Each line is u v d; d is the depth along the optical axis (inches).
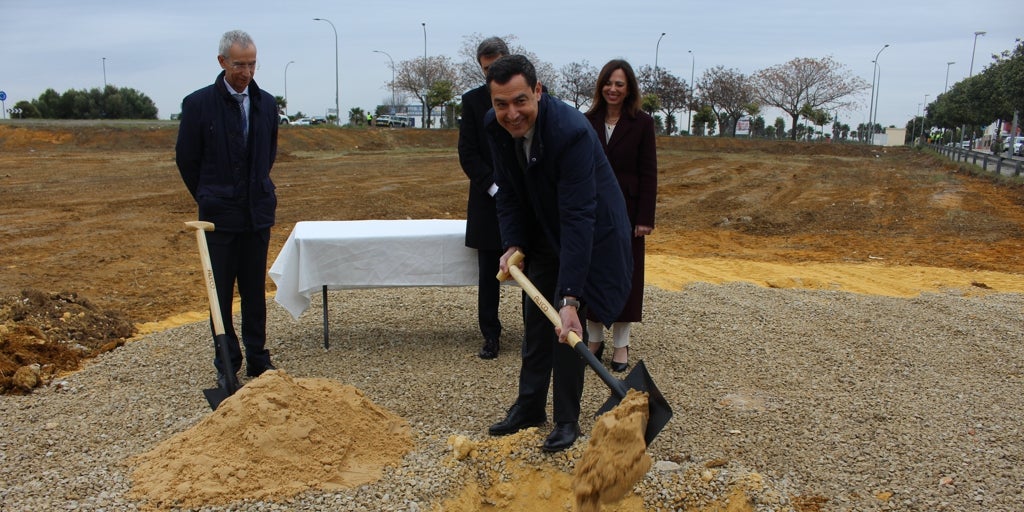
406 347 216.4
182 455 135.6
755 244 519.5
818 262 439.8
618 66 188.7
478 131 191.8
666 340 224.4
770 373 196.4
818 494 133.2
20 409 170.4
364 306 265.0
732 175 1083.3
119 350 215.9
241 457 133.0
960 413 168.9
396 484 134.6
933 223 600.4
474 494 136.6
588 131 127.9
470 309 261.0
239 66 168.7
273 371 147.9
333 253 204.4
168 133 1455.5
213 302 167.8
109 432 156.7
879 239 531.5
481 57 189.6
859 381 191.2
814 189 886.4
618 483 118.3
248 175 177.9
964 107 1601.9
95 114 2522.1
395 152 1549.0
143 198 699.4
